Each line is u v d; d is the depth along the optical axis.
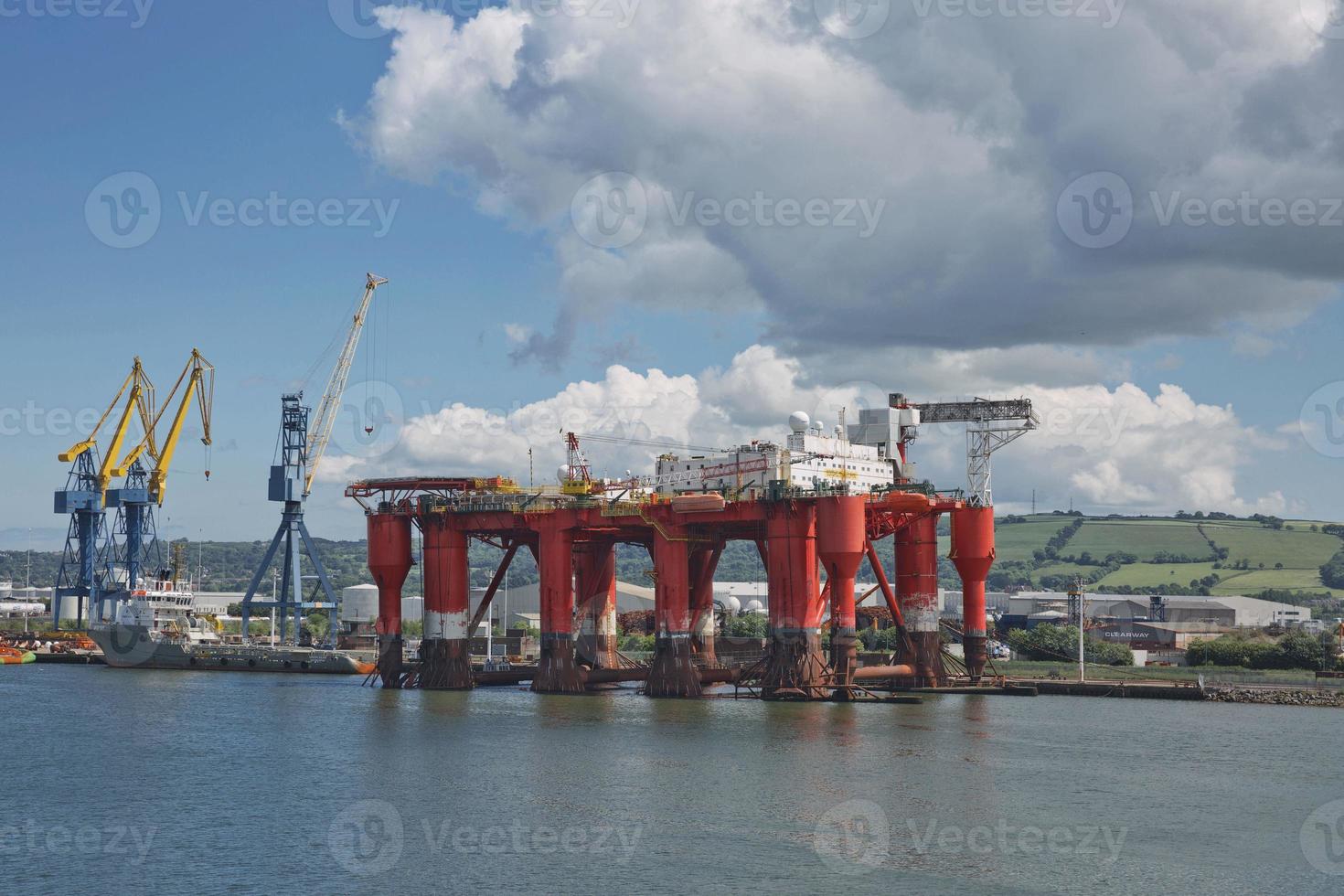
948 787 75.31
